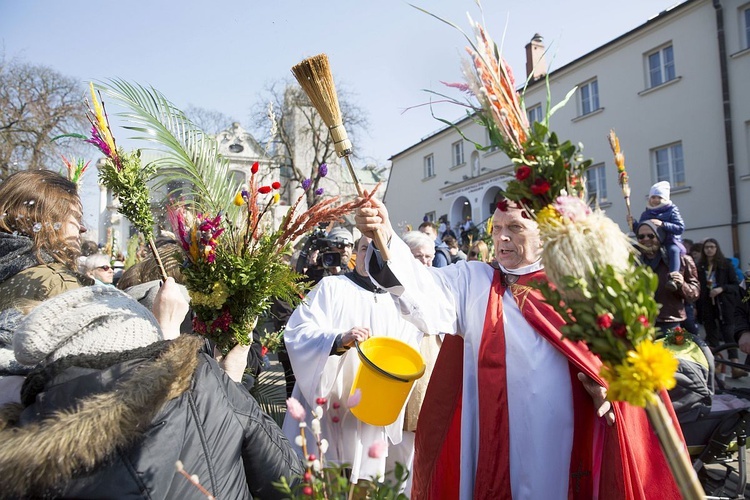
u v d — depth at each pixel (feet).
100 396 3.46
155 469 3.54
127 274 8.91
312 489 3.59
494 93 4.14
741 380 18.81
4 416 3.74
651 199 16.57
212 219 6.22
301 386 8.14
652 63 49.29
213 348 6.53
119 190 5.74
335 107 5.58
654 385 3.17
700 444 9.35
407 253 6.48
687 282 15.65
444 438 6.59
